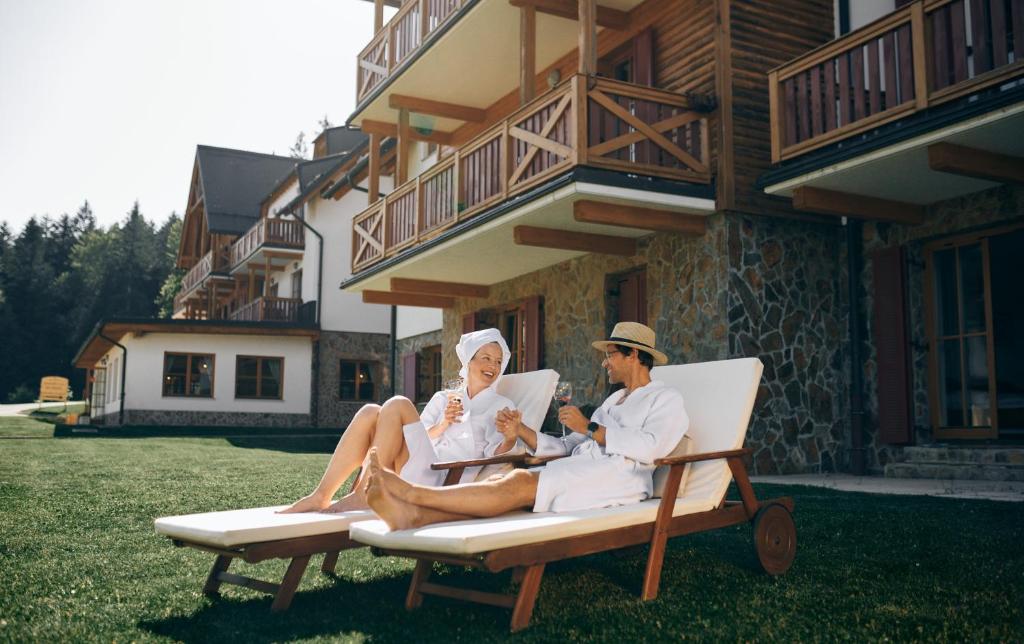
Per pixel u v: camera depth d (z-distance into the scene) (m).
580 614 2.66
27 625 2.63
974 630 2.41
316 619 2.68
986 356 7.36
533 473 2.95
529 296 11.18
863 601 2.75
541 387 3.69
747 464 7.95
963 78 5.94
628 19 9.65
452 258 10.45
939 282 7.80
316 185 20.95
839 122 7.55
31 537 4.12
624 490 3.01
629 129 8.49
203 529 2.74
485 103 12.79
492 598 2.59
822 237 8.66
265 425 21.22
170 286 50.34
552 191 7.78
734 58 8.40
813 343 8.45
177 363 20.91
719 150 8.23
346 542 2.91
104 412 25.38
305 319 22.33
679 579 3.11
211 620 2.70
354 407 21.97
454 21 10.04
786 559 3.20
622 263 9.51
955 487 6.25
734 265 8.14
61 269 69.88
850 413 8.38
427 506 2.67
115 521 4.63
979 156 6.20
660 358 3.33
